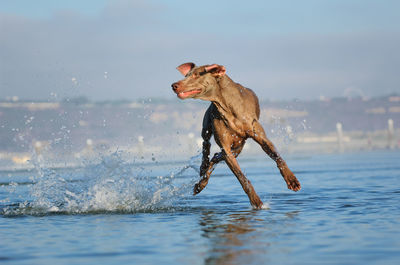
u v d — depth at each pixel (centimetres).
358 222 766
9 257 588
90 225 815
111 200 1037
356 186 1372
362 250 574
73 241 678
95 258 572
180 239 670
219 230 729
